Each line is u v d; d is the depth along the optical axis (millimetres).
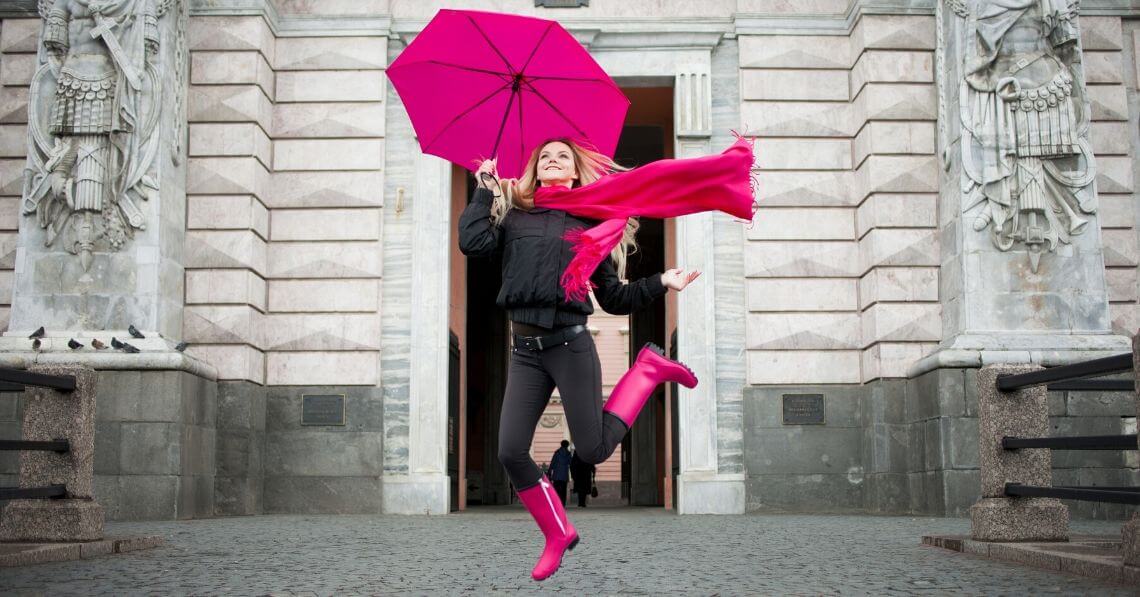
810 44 16844
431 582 6414
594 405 4883
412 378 16047
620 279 5188
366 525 12258
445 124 5551
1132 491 6730
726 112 16766
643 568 7250
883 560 7727
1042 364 14242
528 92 5418
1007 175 14703
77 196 14555
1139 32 16734
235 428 15289
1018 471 8273
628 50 16844
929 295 15672
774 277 16391
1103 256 15320
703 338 16203
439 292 16297
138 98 14797
